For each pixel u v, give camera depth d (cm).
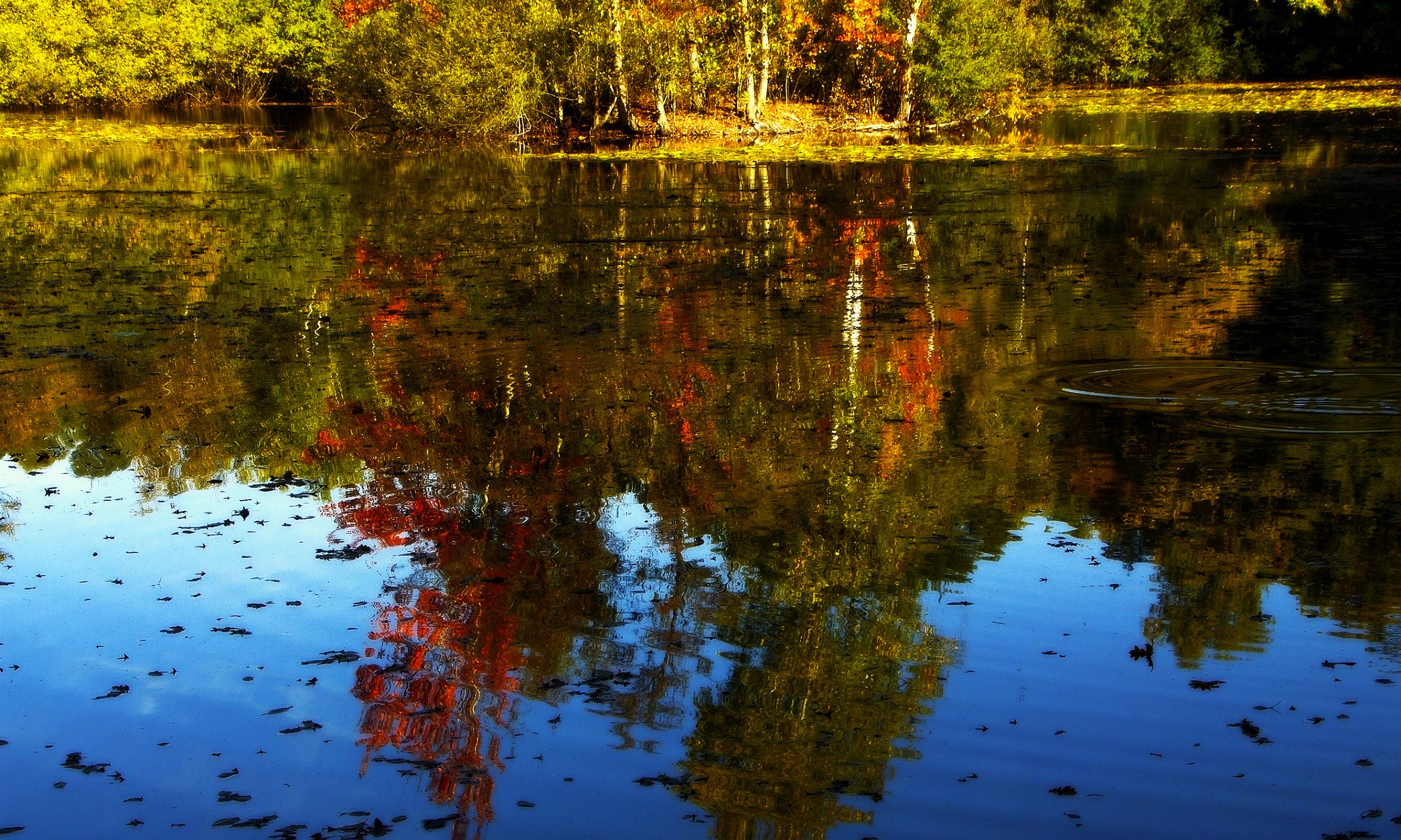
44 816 401
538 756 432
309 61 4216
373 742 444
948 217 1728
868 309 1138
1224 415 815
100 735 451
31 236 1648
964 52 3203
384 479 723
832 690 474
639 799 404
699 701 470
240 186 2200
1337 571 579
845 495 686
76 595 571
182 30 4019
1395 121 3041
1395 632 518
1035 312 1112
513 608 555
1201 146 2630
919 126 3256
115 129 3356
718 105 3472
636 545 622
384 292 1252
